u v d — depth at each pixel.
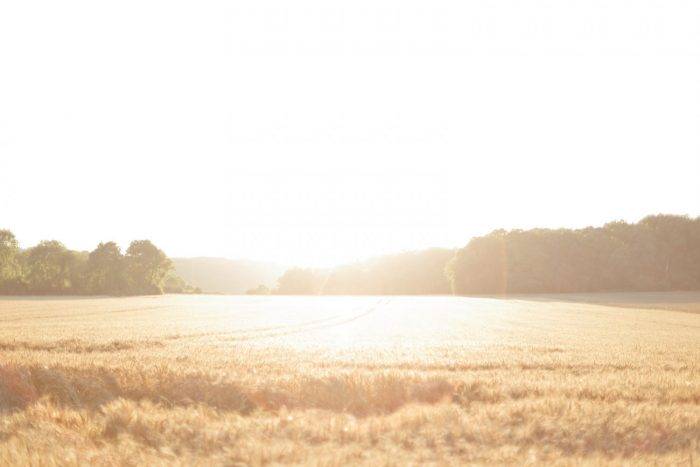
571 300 96.00
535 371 17.98
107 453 8.02
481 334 34.38
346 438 9.14
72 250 124.81
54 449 8.02
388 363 19.34
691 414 10.78
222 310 64.88
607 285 120.94
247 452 7.92
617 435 9.64
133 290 122.69
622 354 23.44
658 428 9.96
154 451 8.24
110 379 14.96
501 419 10.41
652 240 121.44
